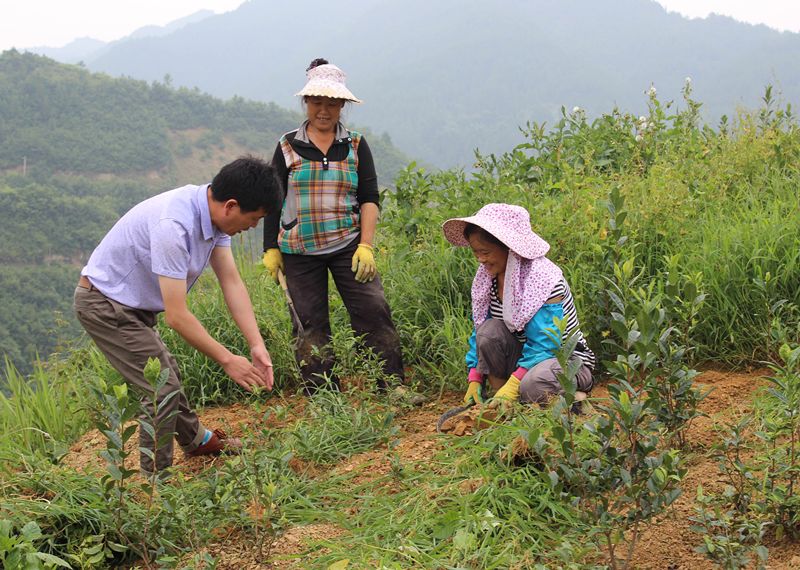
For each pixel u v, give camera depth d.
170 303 3.90
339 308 6.31
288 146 5.25
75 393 5.80
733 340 5.00
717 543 2.82
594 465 2.93
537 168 7.87
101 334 4.04
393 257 6.70
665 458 2.80
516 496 3.32
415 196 7.33
